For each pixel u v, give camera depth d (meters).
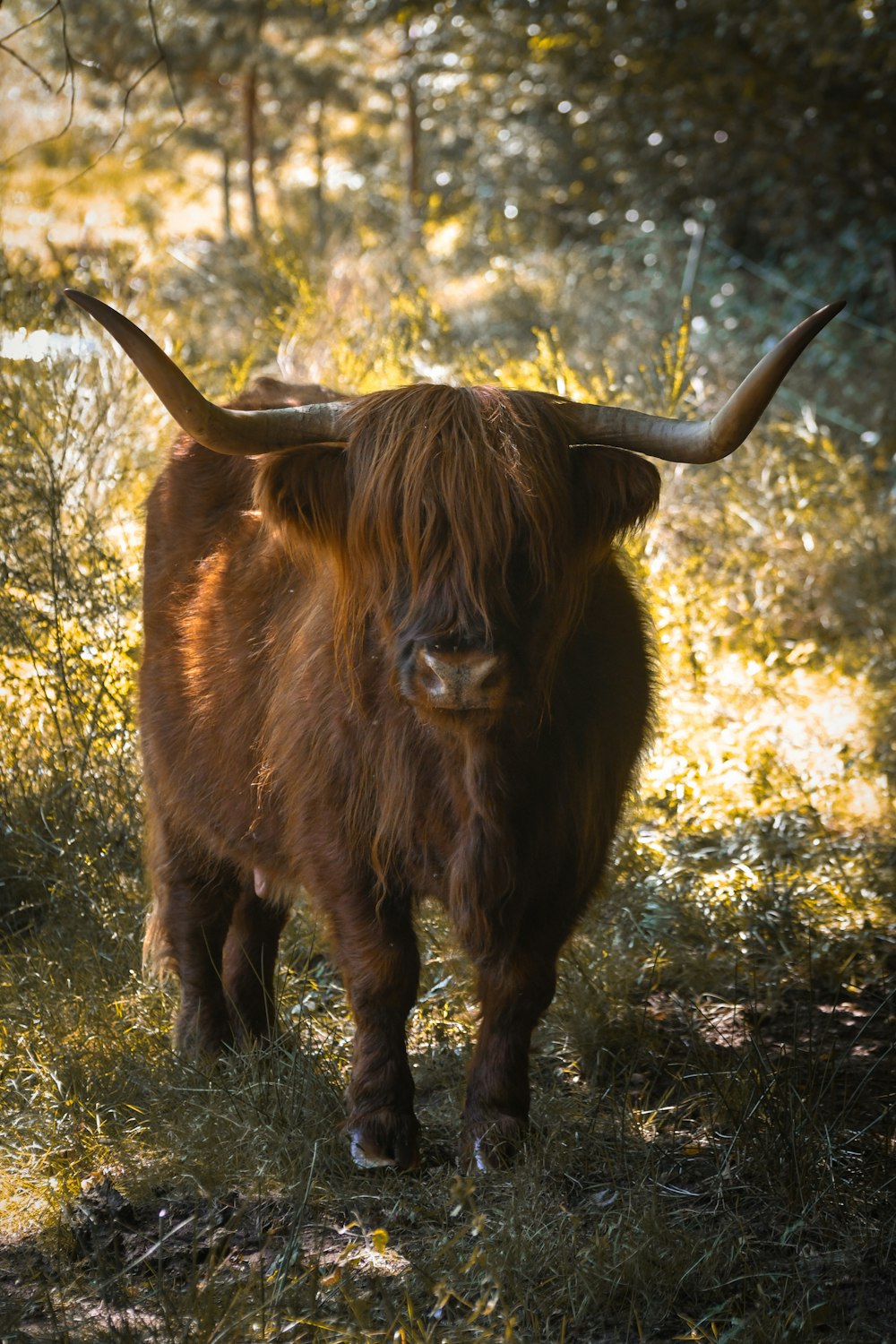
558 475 5.85
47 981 7.78
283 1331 4.98
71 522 10.48
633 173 27.08
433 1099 7.11
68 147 31.61
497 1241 5.60
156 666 7.84
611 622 6.58
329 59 31.17
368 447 5.84
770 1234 5.82
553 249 29.88
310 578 6.77
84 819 8.99
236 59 29.59
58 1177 6.09
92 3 27.31
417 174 34.19
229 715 7.18
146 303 15.18
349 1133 6.38
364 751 6.27
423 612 5.61
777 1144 6.20
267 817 6.98
